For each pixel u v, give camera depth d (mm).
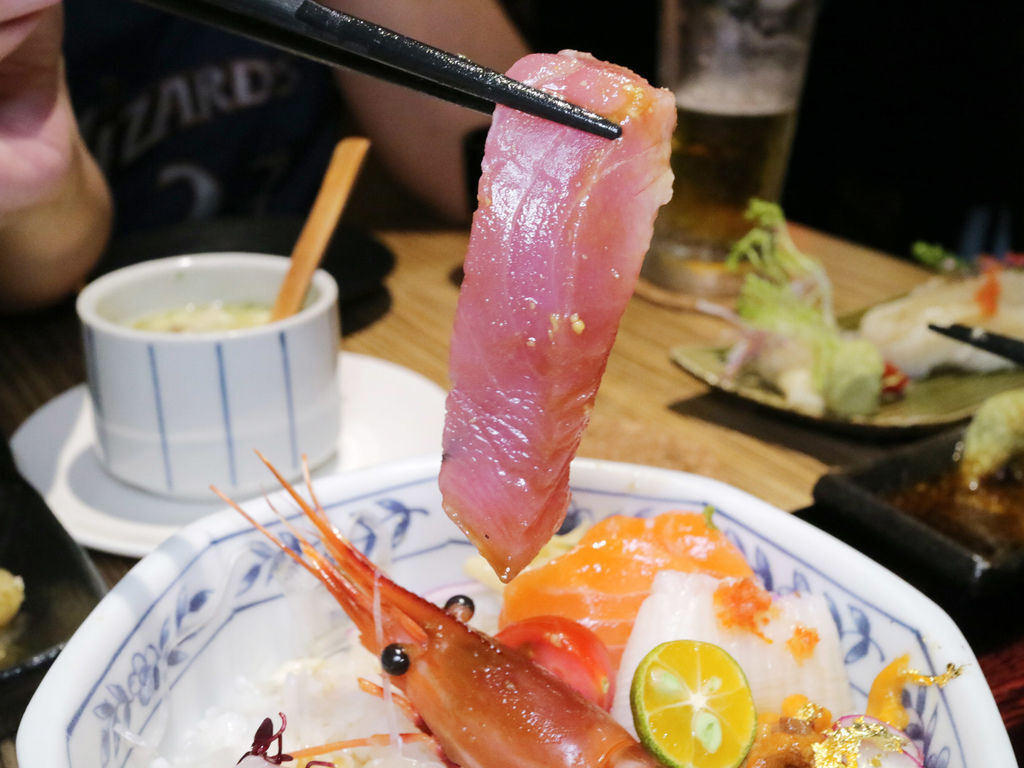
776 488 313
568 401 158
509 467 162
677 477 232
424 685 189
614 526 223
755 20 423
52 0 250
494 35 616
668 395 381
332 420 313
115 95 590
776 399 354
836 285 489
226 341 277
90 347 287
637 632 202
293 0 140
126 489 304
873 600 198
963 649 180
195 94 610
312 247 316
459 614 211
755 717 180
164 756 193
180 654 197
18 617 227
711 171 458
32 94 329
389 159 618
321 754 190
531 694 182
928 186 776
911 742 180
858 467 291
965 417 344
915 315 384
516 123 158
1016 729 210
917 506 290
